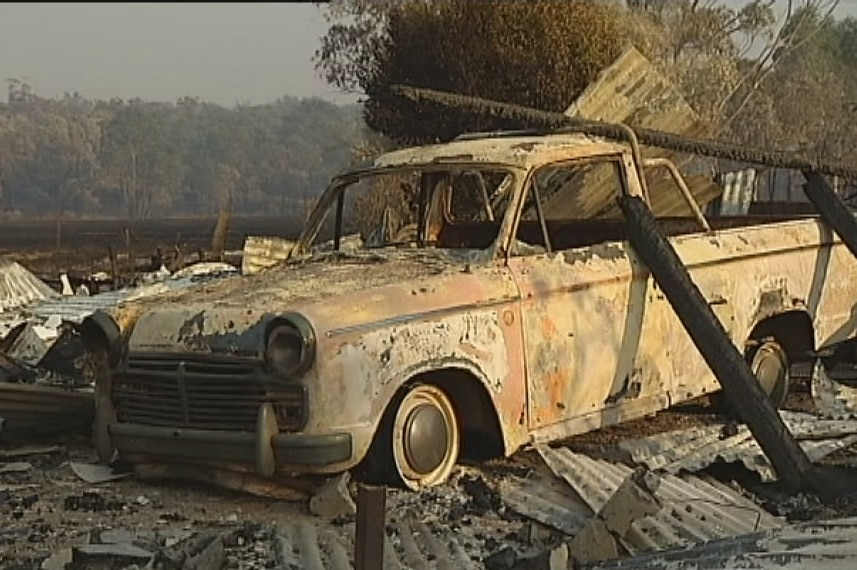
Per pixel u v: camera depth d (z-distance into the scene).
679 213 9.74
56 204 88.69
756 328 9.02
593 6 21.72
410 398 6.61
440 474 6.80
